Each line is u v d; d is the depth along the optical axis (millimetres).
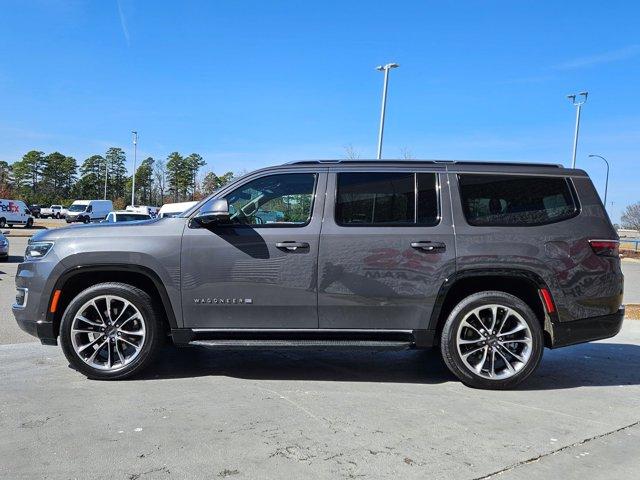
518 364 5027
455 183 5121
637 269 21562
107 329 5039
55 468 3303
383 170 5148
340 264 4945
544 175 5195
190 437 3795
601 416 4457
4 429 3869
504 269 4965
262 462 3449
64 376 5164
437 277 4961
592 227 5105
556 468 3500
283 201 5109
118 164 118312
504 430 4090
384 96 26672
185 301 4961
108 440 3713
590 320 5059
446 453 3656
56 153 115500
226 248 4941
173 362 5750
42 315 5004
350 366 5793
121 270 4953
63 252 4953
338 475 3307
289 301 4965
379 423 4148
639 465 3576
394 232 4980
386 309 4992
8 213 45531
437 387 5121
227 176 84125
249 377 5281
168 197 101688
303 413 4320
